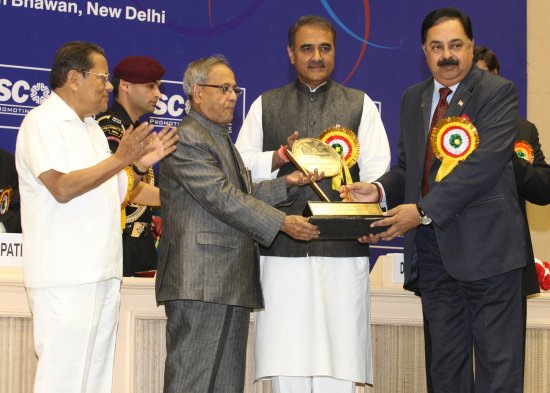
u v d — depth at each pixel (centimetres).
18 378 410
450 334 386
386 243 640
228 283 366
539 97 691
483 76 384
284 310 403
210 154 373
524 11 687
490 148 369
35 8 571
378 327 455
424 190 387
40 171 346
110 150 416
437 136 376
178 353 364
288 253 403
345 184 397
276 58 631
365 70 651
